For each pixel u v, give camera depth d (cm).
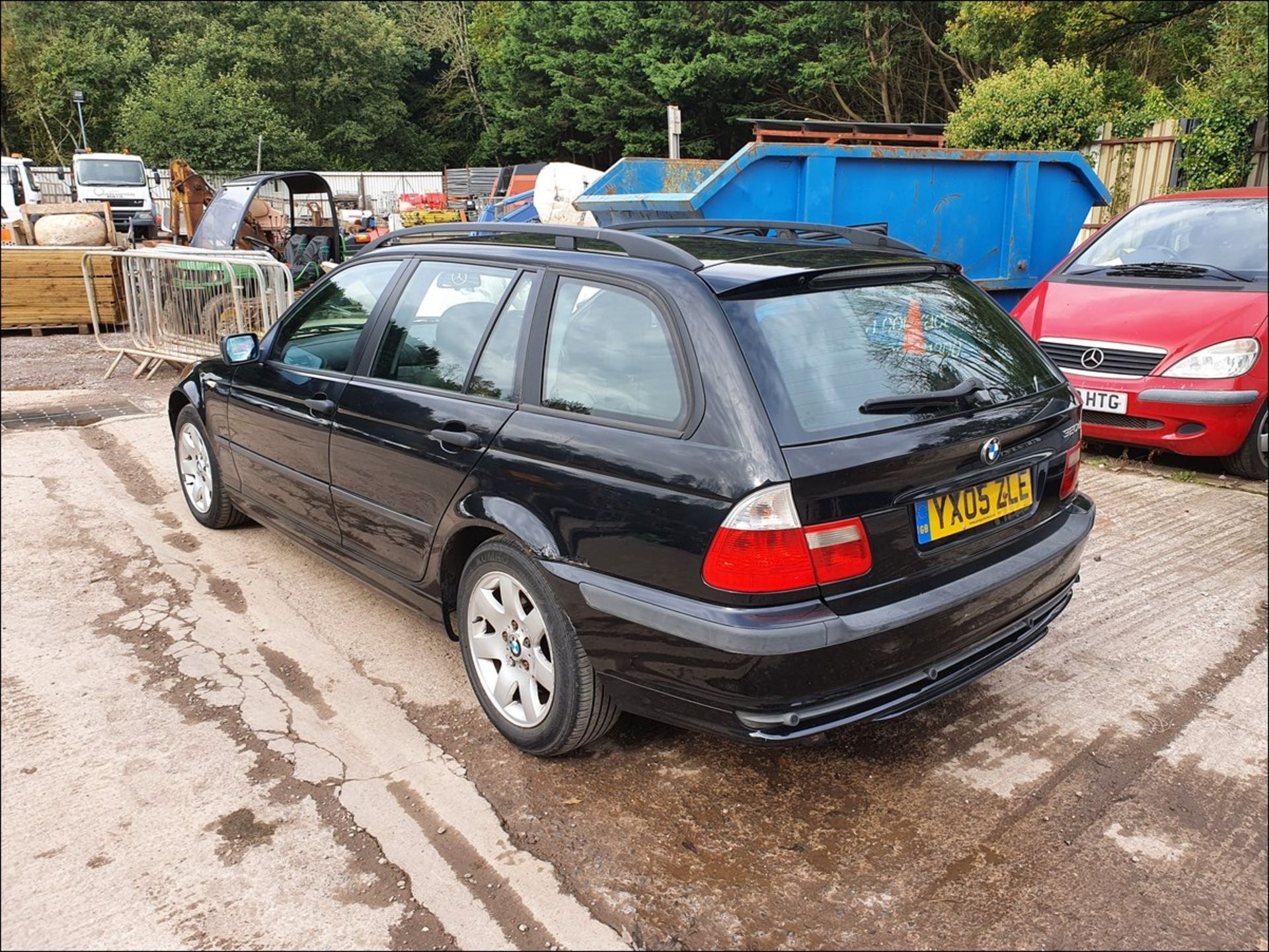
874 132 1087
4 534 510
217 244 1024
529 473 285
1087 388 624
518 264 319
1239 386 575
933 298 307
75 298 1241
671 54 2750
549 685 291
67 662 370
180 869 255
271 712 336
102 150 3478
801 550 235
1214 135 1283
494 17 3978
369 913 239
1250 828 273
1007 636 288
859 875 254
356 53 3775
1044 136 1416
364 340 375
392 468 342
